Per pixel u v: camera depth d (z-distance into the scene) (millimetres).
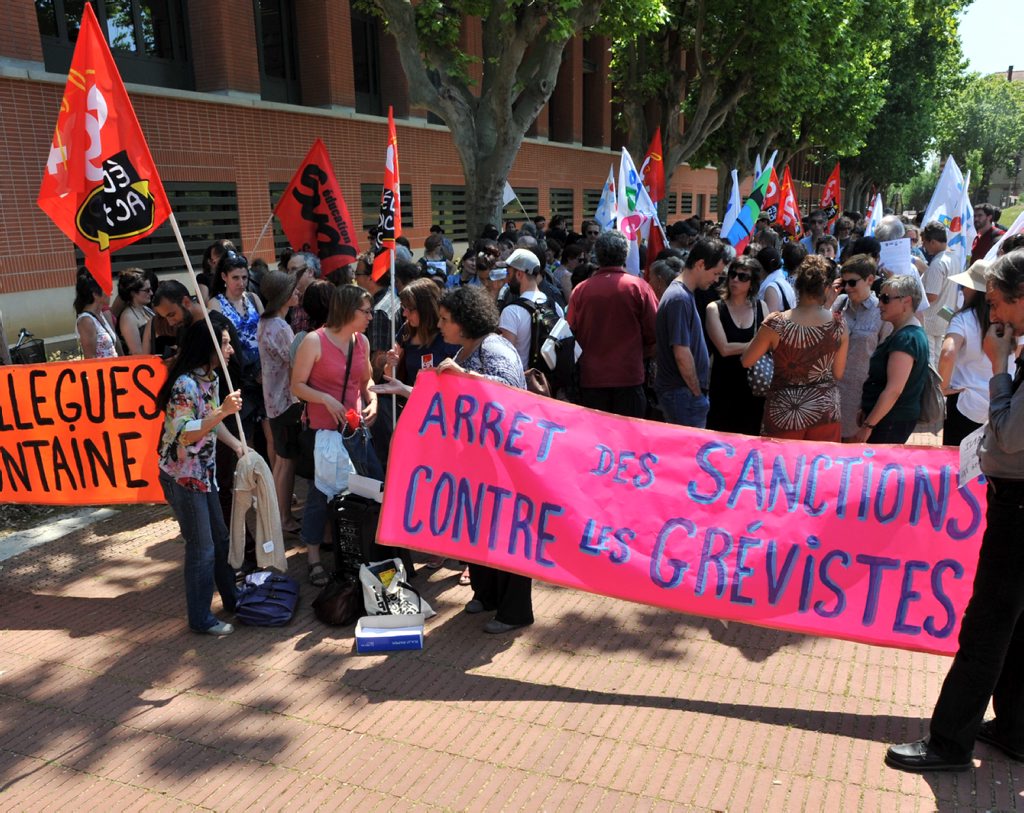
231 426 5570
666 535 3945
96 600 4914
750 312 5945
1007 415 2889
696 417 5625
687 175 39438
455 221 21344
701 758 3375
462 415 4121
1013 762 3330
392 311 5277
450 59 11336
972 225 10930
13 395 5148
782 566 3828
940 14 35000
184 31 13445
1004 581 3039
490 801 3143
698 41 18094
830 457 3865
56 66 11609
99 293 6359
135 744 3527
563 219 15367
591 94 29047
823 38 18938
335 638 4441
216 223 13672
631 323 5727
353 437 4953
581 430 4078
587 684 3959
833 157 37812
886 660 4184
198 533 4336
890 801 3105
